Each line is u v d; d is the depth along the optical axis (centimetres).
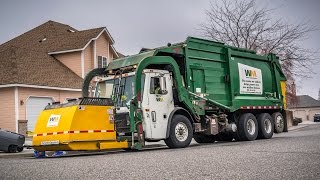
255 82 1720
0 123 2516
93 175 657
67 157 1109
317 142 1199
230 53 1595
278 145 1145
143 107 1238
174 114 1333
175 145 1299
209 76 1499
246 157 848
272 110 1820
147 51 1331
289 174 604
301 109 9438
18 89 2472
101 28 3275
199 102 1427
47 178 639
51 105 1195
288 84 3512
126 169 721
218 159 830
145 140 1286
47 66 2902
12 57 2708
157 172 666
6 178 651
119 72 1316
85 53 3131
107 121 1155
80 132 1095
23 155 1392
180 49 1397
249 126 1619
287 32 3203
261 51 3225
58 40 3281
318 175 590
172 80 1346
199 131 1414
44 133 1154
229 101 1570
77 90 2836
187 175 623
